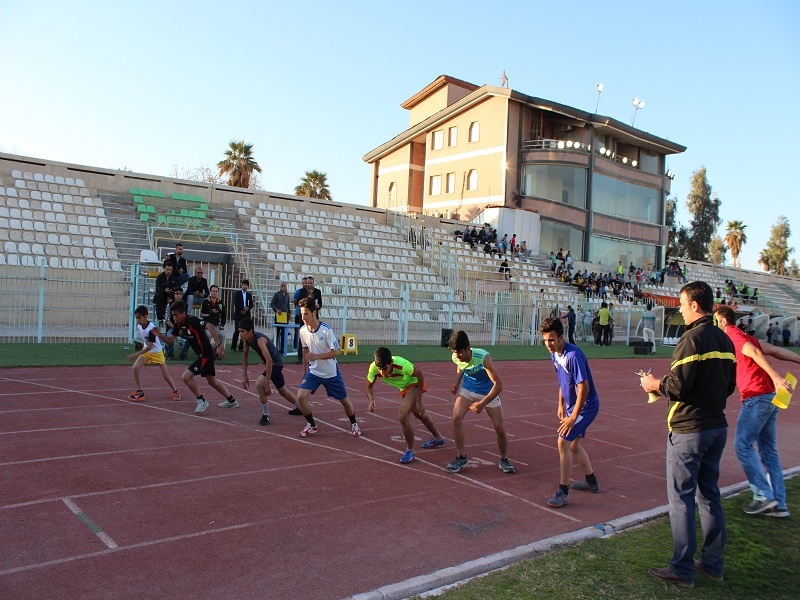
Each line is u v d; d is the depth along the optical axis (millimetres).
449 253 30594
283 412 9531
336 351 8031
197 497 5637
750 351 5789
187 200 27031
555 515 5781
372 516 5449
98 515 5070
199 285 14367
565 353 6016
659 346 29953
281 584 4094
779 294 56219
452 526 5324
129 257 22078
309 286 15344
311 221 29812
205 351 8891
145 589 3920
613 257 45031
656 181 47406
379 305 25219
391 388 12242
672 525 4441
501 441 7090
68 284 19125
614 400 13461
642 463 8086
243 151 46125
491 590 4117
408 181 47500
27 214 21828
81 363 12211
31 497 5367
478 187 41688
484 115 41469
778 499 5902
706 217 73875
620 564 4625
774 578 4520
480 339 24797
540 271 35812
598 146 43281
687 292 4652
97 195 24734
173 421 8422
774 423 6098
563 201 41531
